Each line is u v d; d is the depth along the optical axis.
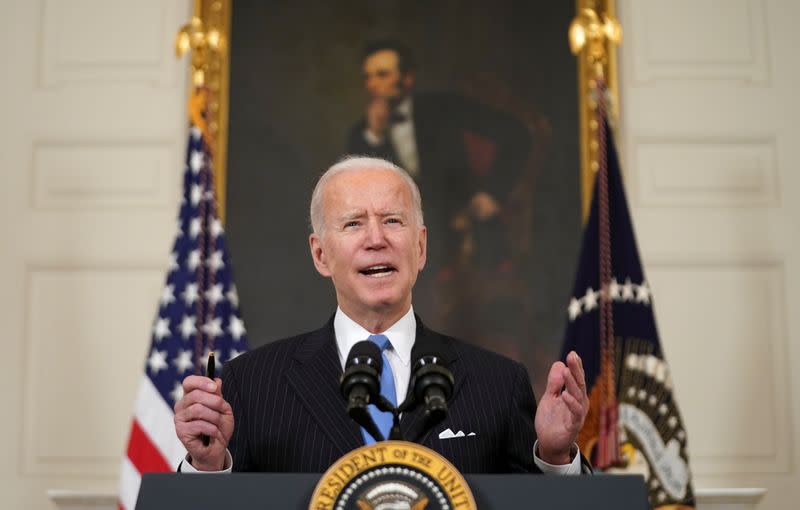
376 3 16.53
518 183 15.80
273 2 16.53
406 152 15.95
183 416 5.83
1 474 14.87
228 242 15.60
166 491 4.95
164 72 16.33
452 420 6.91
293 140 16.02
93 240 15.68
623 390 13.50
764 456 14.91
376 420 6.88
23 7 16.58
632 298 13.89
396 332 7.37
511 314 15.34
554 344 15.23
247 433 6.99
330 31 16.44
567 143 15.91
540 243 15.59
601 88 14.72
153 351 13.65
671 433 13.36
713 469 14.84
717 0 16.58
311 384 7.08
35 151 16.03
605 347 13.60
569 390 6.02
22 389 15.14
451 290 15.41
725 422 15.04
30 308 15.45
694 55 16.38
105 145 16.05
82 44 16.47
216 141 15.88
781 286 15.53
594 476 5.02
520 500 4.96
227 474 5.01
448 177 15.83
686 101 16.16
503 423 7.07
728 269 15.60
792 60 16.36
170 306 13.88
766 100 16.20
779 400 15.10
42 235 15.70
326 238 7.48
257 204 15.76
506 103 16.11
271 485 4.97
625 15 16.48
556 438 6.12
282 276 15.48
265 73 16.27
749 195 15.85
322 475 4.99
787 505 14.73
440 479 4.81
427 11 16.48
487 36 16.36
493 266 15.51
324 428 6.82
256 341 15.23
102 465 14.89
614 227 14.25
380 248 7.25
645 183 15.87
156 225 15.70
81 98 16.22
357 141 16.03
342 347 7.38
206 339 13.89
